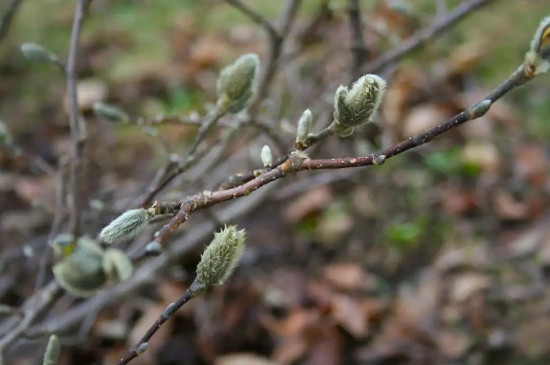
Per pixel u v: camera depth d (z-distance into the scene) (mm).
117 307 780
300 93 905
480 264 818
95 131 1006
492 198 897
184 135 994
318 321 767
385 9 1048
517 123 985
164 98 1080
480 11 1161
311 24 722
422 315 774
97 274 490
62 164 593
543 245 826
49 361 463
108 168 941
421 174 939
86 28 1203
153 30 1211
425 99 1021
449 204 895
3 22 599
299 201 899
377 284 818
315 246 869
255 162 808
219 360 738
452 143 973
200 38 1166
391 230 870
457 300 781
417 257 848
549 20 433
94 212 653
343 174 807
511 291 782
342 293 800
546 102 1010
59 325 679
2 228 860
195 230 754
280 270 834
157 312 770
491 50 1092
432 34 671
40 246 799
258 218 907
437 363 736
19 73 1124
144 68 1108
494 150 943
